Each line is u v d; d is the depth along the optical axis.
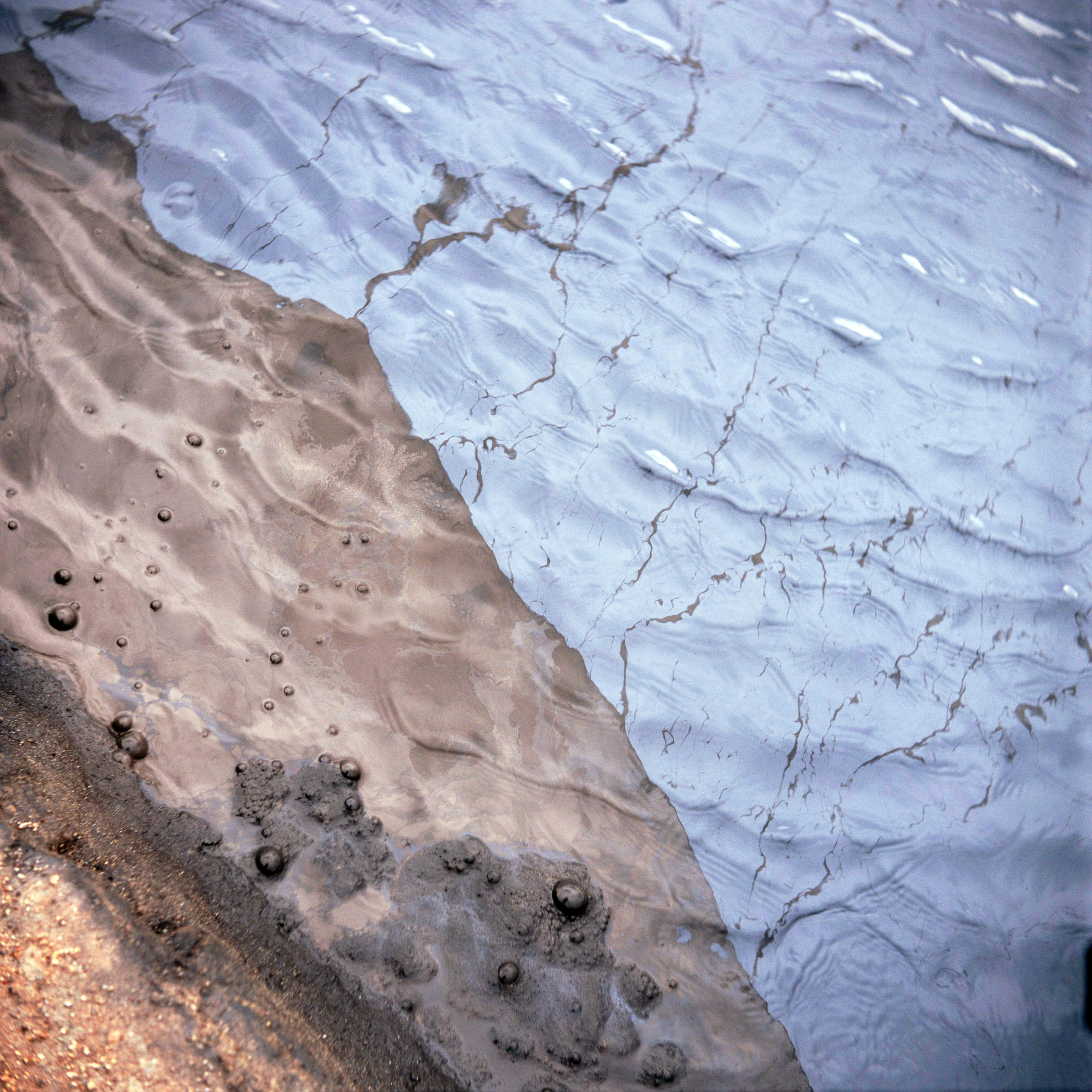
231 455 1.86
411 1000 1.40
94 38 2.27
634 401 2.02
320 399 1.95
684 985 1.51
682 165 2.31
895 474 2.03
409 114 2.28
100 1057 1.06
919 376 2.14
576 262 2.16
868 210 2.32
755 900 1.61
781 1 2.60
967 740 1.80
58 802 1.35
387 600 1.78
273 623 1.72
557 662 1.77
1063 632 1.94
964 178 2.40
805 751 1.75
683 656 1.80
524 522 1.89
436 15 2.42
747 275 2.19
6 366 1.84
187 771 1.55
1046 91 2.58
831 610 1.88
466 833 1.58
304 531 1.82
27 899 1.13
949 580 1.94
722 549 1.90
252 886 1.46
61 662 1.60
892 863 1.68
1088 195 2.43
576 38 2.45
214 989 1.15
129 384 1.88
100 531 1.73
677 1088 1.41
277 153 2.20
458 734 1.68
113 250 2.03
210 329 1.98
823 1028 1.51
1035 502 2.05
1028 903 1.67
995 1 2.68
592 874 1.58
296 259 2.09
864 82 2.50
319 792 1.57
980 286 2.26
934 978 1.58
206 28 2.32
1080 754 1.83
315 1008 1.30
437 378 2.01
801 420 2.05
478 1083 1.35
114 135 2.17
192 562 1.74
